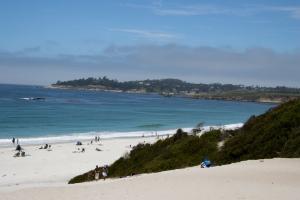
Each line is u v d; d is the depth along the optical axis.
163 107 182.38
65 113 125.56
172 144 28.69
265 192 13.26
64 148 58.84
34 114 118.06
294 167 17.27
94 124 100.38
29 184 32.09
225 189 13.95
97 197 14.67
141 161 28.41
